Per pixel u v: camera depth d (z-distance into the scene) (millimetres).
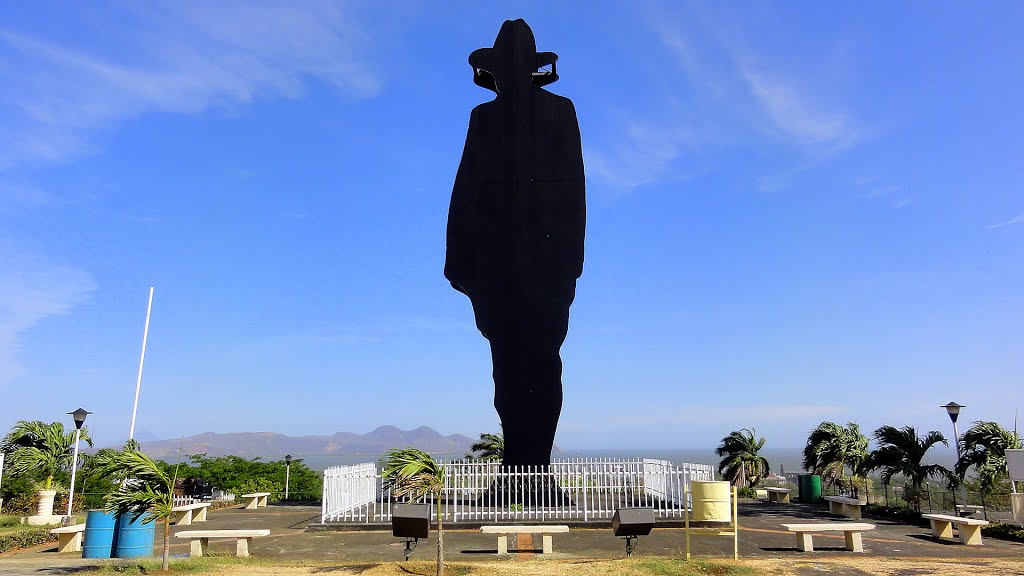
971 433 23125
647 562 13398
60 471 28297
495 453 40406
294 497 39250
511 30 27484
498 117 26734
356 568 13289
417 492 13062
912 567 13719
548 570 12805
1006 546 16781
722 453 39094
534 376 24484
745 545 16641
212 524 22266
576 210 25984
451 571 12727
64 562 14906
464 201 26141
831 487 32719
